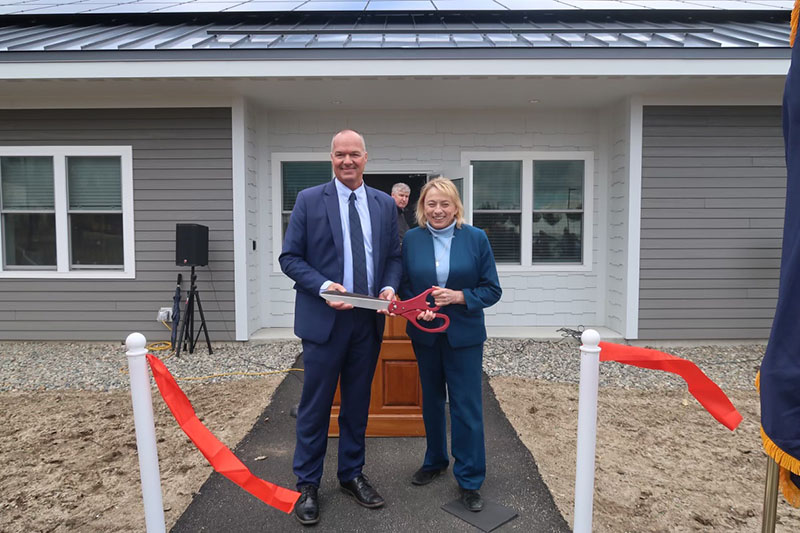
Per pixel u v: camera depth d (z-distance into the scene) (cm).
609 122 690
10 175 640
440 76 551
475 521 258
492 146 698
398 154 698
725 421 207
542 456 336
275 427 381
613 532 254
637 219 633
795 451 162
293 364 550
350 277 260
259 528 254
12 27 712
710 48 541
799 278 163
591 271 705
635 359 209
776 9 732
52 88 595
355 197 263
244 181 629
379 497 272
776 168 631
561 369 536
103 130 629
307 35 643
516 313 707
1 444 354
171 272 634
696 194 632
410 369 358
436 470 298
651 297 639
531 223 701
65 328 641
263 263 696
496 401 437
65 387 480
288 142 695
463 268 262
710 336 643
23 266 646
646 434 374
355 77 552
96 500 283
